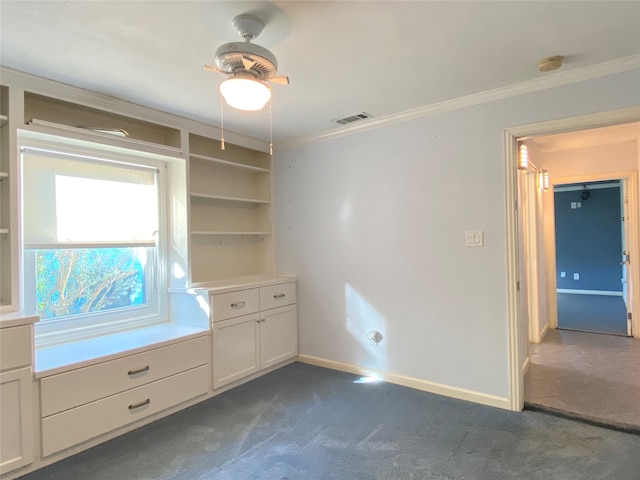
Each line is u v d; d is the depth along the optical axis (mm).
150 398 2666
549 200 5031
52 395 2201
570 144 4539
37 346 2607
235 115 3205
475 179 2912
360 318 3553
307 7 1728
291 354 3906
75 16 1777
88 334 2857
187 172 3305
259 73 1911
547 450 2258
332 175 3705
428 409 2824
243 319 3396
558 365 3658
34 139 2582
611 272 7867
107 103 2768
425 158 3141
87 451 2318
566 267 8312
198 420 2707
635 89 2332
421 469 2102
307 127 3555
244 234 3945
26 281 2602
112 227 3055
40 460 2160
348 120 3373
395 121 3277
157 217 3350
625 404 2783
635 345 4281
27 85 2385
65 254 2805
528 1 1712
